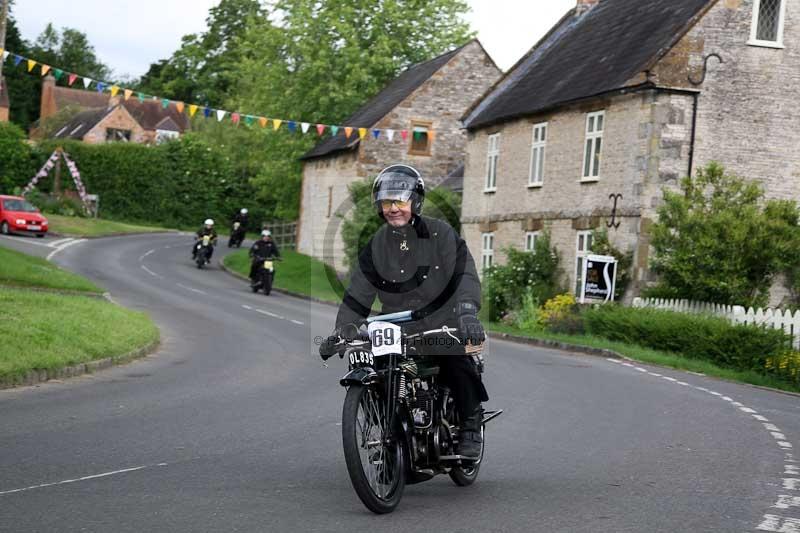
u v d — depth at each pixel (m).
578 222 32.41
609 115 31.17
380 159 51.41
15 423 10.36
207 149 79.88
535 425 11.49
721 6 29.69
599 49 35.09
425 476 7.26
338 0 55.69
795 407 15.35
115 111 102.56
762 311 23.19
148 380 14.54
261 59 58.78
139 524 6.32
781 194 30.11
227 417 11.30
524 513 6.97
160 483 7.64
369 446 6.93
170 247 56.50
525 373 17.78
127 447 9.20
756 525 6.79
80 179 74.12
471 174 40.84
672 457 9.58
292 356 18.66
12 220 50.47
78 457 8.63
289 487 7.65
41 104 115.56
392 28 58.12
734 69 29.75
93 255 44.94
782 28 30.03
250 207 81.69
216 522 6.42
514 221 36.81
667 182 29.30
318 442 9.78
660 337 24.42
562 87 34.53
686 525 6.71
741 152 29.83
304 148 58.00
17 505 6.76
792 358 20.94
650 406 13.82
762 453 10.06
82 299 21.75
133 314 21.58
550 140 34.56
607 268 27.94
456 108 52.16
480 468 8.80
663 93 29.30
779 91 30.03
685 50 29.38
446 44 58.66
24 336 15.09
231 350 19.19
